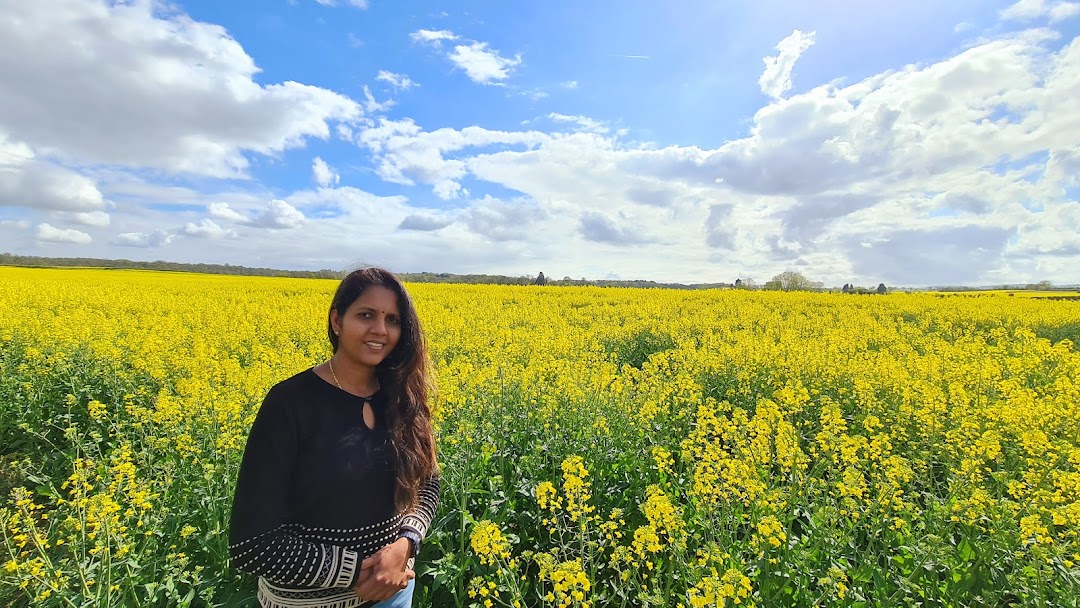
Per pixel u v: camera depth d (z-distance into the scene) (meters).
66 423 6.91
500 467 5.26
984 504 3.81
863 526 4.09
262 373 7.12
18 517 3.80
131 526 4.21
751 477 4.26
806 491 4.45
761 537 3.57
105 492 4.12
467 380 6.82
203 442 5.45
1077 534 3.63
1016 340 12.84
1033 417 5.71
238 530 2.20
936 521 3.96
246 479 2.24
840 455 4.79
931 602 3.59
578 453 5.39
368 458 2.42
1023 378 8.84
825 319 17.77
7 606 3.67
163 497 4.71
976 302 22.44
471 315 17.64
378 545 2.49
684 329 14.79
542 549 4.44
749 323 16.42
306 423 2.35
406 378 2.68
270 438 2.27
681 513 4.25
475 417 5.97
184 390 6.20
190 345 10.42
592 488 5.07
